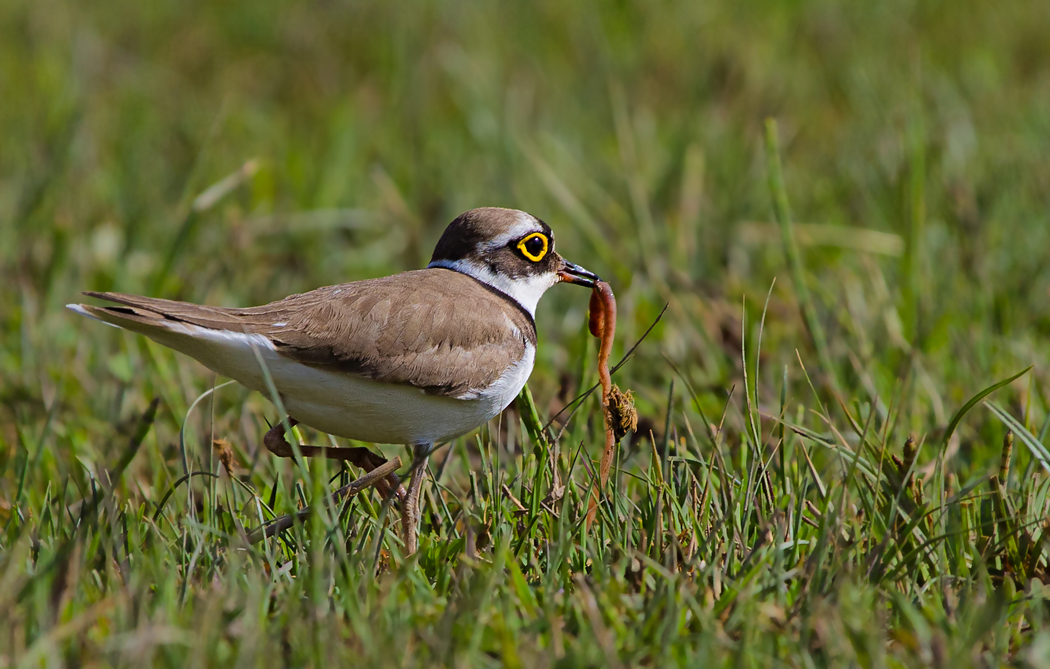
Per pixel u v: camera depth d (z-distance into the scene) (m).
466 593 7.25
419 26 23.72
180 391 11.48
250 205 17.25
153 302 8.16
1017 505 8.56
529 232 9.84
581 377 10.40
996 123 18.94
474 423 9.09
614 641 6.91
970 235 14.66
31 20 23.64
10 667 6.41
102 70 21.64
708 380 12.19
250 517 8.91
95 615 6.70
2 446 10.83
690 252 15.64
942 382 11.79
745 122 20.02
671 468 9.05
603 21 24.38
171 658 6.53
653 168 18.58
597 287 10.05
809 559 7.55
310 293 8.88
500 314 9.16
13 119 19.39
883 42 22.92
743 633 6.86
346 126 18.83
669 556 7.67
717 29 24.00
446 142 19.88
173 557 7.62
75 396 11.87
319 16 24.58
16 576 7.06
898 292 13.60
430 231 16.77
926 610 7.19
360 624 6.66
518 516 8.65
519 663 6.63
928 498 8.74
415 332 8.60
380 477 8.66
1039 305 13.41
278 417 11.02
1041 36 23.14
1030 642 7.09
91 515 7.93
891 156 17.23
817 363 12.09
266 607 7.20
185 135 19.20
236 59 23.33
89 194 16.53
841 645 6.62
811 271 15.08
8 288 14.02
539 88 21.77
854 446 10.05
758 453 8.66
